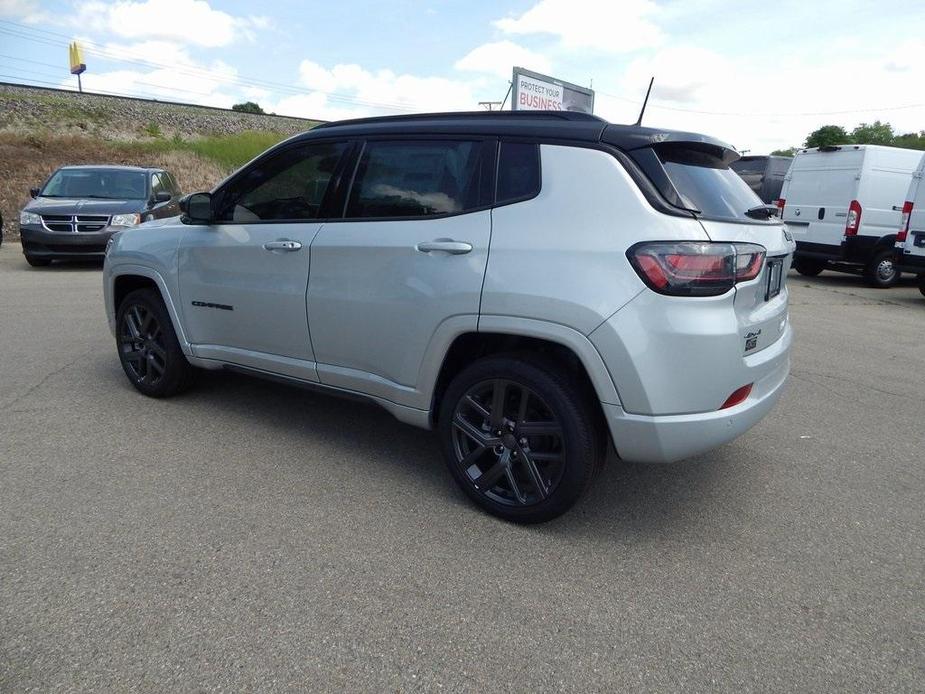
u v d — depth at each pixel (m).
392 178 3.54
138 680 2.14
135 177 12.12
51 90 31.58
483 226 3.16
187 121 33.75
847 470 4.03
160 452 3.90
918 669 2.33
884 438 4.57
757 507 3.52
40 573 2.68
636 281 2.82
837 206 12.23
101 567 2.73
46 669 2.18
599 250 2.88
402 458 3.96
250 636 2.37
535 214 3.06
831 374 6.16
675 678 2.25
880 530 3.31
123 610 2.48
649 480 3.82
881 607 2.68
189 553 2.87
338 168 3.75
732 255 2.90
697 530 3.26
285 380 4.06
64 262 12.14
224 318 4.23
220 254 4.16
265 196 4.04
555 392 3.01
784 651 2.40
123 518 3.13
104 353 5.90
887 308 10.21
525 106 18.62
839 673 2.30
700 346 2.83
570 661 2.31
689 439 2.90
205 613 2.48
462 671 2.25
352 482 3.62
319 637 2.38
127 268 4.71
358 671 2.22
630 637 2.45
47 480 3.48
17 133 23.77
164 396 4.80
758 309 3.21
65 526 3.04
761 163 15.31
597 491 3.66
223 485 3.52
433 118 3.56
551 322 2.93
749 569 2.93
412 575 2.78
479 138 3.32
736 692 2.20
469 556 2.94
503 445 3.21
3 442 3.94
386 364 3.52
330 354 3.75
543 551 3.01
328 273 3.65
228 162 25.98
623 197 2.92
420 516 3.28
